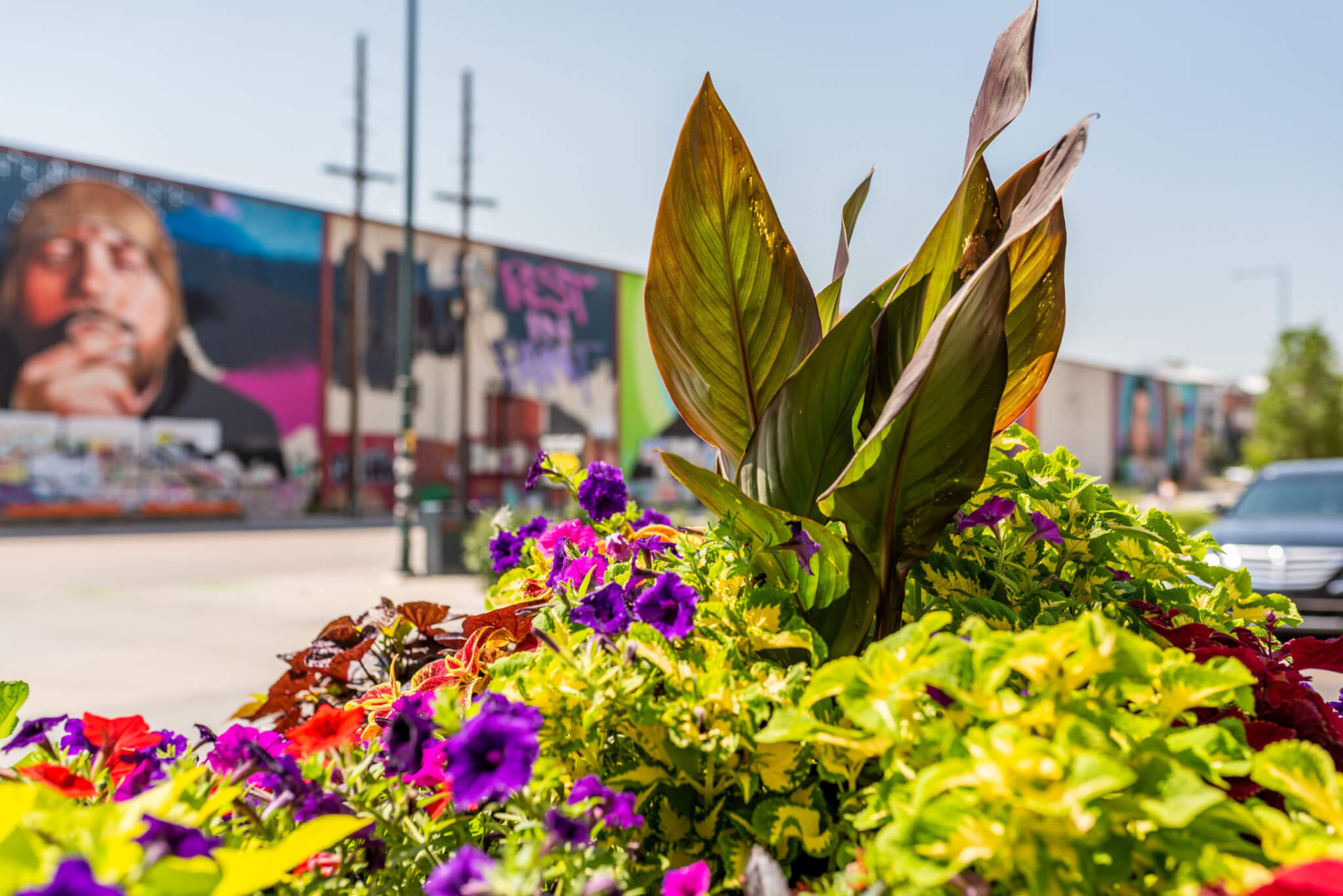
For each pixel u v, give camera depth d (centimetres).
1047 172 149
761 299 178
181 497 2531
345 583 1183
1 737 155
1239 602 212
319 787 130
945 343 145
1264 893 92
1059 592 189
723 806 140
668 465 156
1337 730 146
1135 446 5484
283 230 2703
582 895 111
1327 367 3131
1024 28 155
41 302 2309
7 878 91
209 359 2573
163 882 94
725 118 166
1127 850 106
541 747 136
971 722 118
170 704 552
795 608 171
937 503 159
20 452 2292
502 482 3166
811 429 168
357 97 2730
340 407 2827
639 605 146
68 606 977
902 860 100
